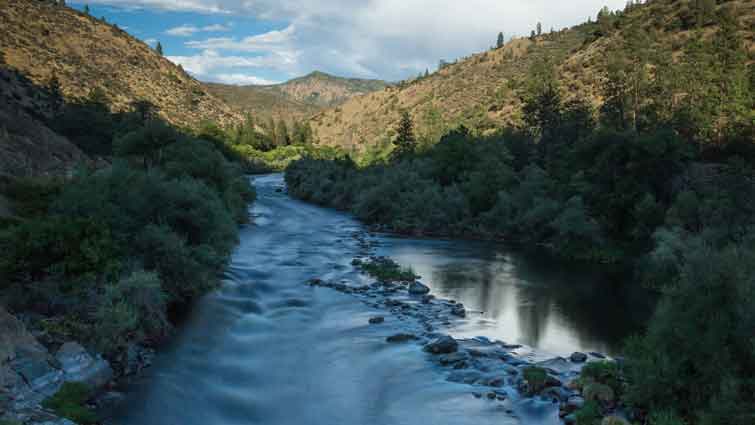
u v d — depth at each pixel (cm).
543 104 10150
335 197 8844
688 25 14688
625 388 1950
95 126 10025
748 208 4088
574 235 5338
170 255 3083
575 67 15938
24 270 2350
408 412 1941
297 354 2528
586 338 2802
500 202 6406
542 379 2084
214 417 1908
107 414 1836
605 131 5975
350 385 2200
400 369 2338
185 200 3603
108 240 2612
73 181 3400
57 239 2383
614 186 5584
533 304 3475
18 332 1900
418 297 3569
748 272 1791
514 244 5881
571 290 3869
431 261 4844
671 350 1819
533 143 9425
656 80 10112
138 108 15400
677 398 1738
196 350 2511
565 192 6178
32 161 4544
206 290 3359
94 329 2197
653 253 4075
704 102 8706
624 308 3406
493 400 2011
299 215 7725
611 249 5194
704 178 5284
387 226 6844
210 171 5938
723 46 12256
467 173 7506
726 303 1741
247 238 5581
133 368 2217
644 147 5312
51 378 1845
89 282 2411
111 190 3319
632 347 2038
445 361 2405
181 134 6525
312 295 3547
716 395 1616
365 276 4125
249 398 2073
